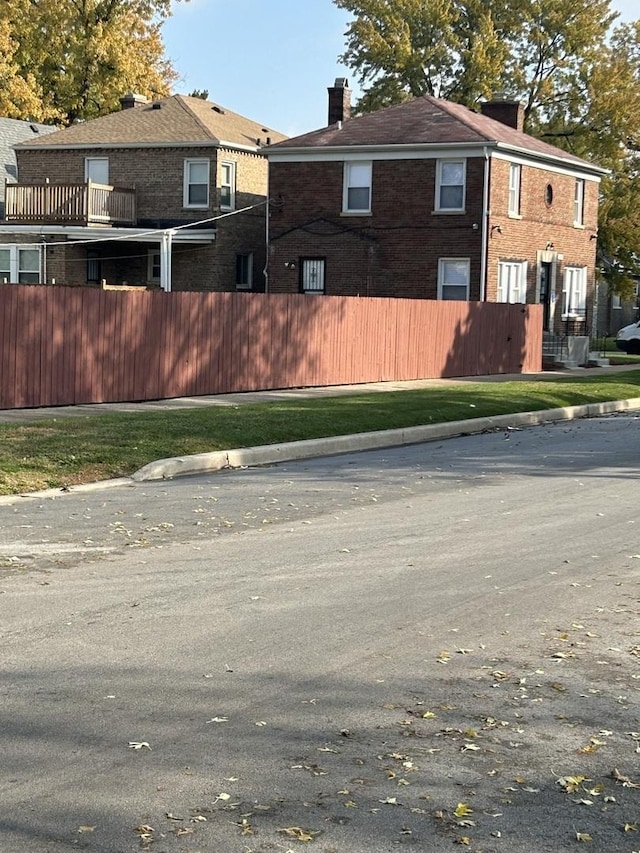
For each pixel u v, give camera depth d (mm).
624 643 8008
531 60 56969
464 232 38688
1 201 44812
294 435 18609
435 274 39188
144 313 23875
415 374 32281
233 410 20781
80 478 14531
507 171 39469
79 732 6117
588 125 54250
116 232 39562
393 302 31219
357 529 11812
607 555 10805
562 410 25672
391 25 56344
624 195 52906
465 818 5219
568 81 55406
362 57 57281
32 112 53969
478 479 15594
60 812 5172
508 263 39938
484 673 7293
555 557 10680
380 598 9047
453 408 23484
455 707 6660
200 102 46656
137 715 6383
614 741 6223
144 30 60250
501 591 9367
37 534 11242
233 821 5113
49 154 43875
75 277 41125
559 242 43094
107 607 8617
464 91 56500
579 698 6883
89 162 43469
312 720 6375
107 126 44094
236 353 26391
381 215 39781
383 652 7664
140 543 10891
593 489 14812
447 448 19344
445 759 5895
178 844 4891
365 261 40094
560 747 6113
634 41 55062
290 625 8242
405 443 20125
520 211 40406
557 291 43281
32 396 21594
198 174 42250
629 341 52000
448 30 56656
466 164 38531
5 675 7031
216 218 40625
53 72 58469
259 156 44312
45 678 6988
